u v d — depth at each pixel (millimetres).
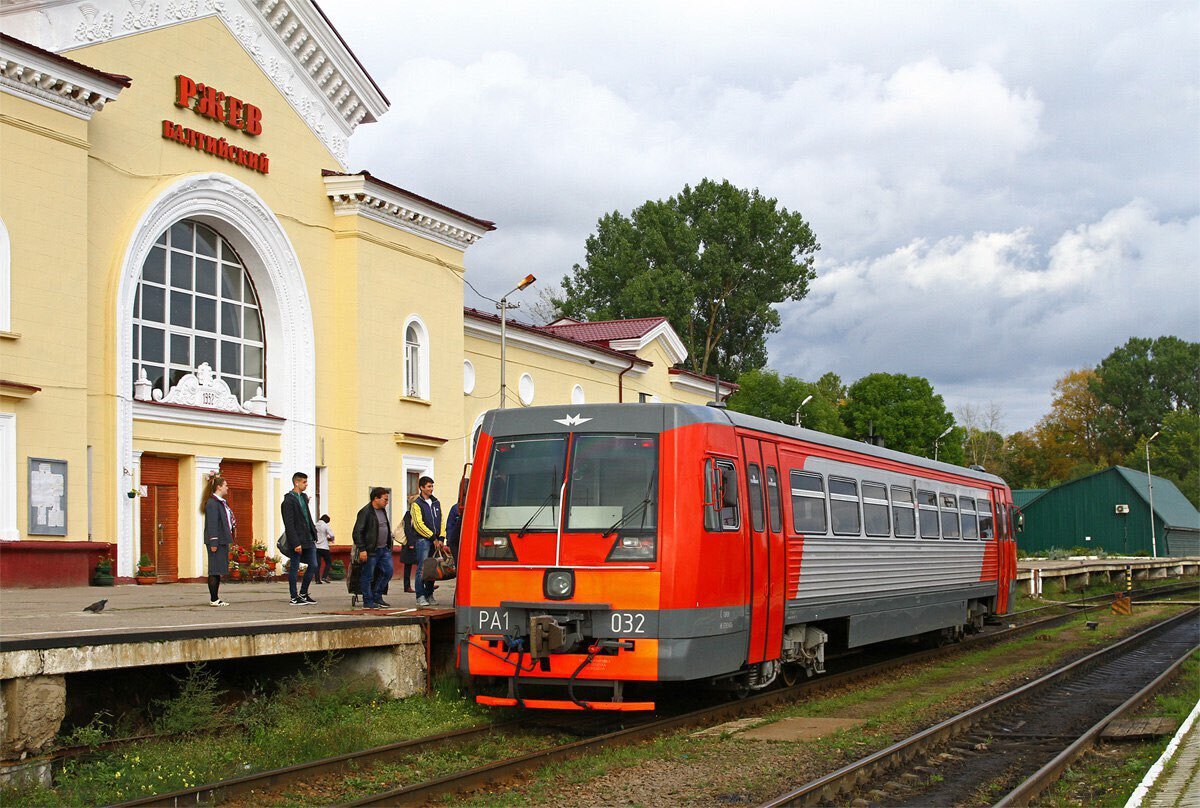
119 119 23016
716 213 68250
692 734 12289
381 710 13023
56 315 20969
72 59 21703
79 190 21516
